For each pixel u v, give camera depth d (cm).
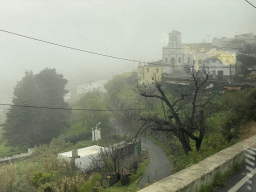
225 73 5612
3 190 1481
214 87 3181
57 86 6469
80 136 4944
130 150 2598
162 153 2919
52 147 4103
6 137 5466
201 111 1580
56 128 5516
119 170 2062
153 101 3841
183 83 3656
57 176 1638
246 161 512
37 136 5112
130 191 1664
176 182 360
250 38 5791
